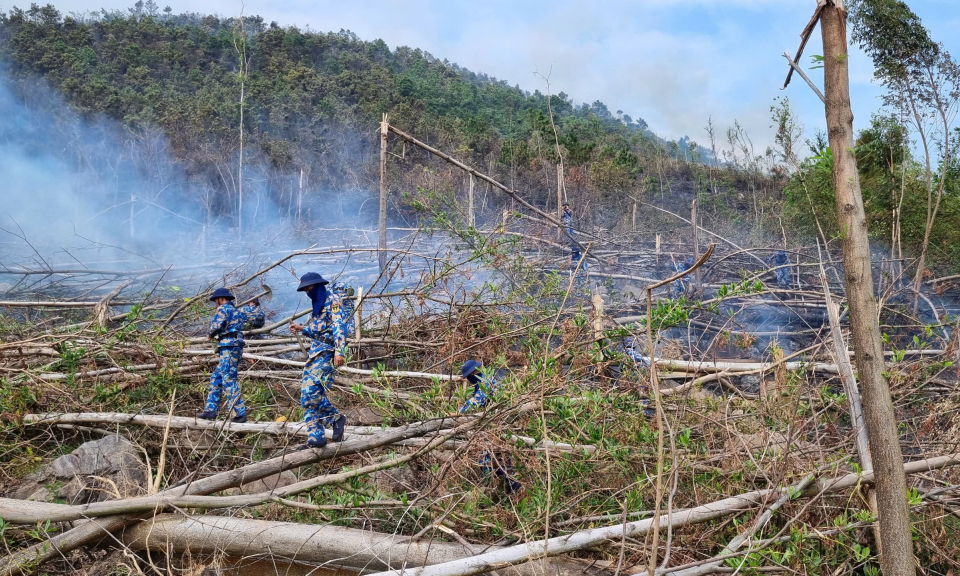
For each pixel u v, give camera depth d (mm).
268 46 73438
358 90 60188
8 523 4750
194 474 5301
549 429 5492
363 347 8727
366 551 4621
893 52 10766
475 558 4176
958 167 15500
